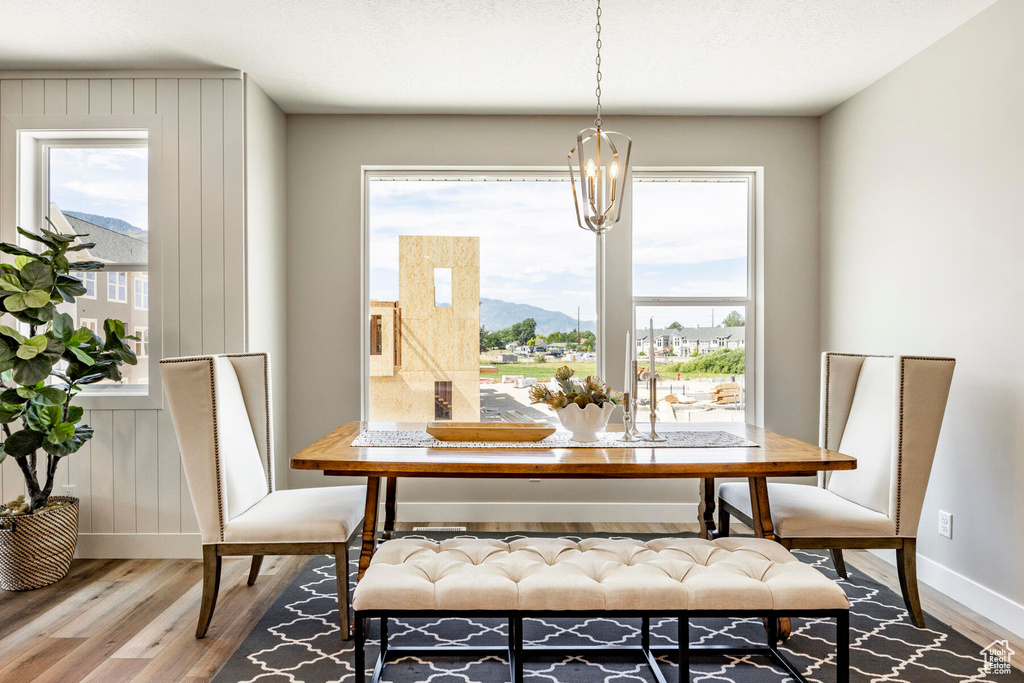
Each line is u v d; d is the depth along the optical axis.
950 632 2.44
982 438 2.63
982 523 2.63
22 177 3.26
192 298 3.25
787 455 2.29
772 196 3.91
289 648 2.30
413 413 4.02
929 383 2.38
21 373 2.69
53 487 3.23
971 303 2.70
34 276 2.75
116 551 3.24
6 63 3.16
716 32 2.86
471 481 3.87
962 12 2.66
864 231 3.46
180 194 3.24
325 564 3.17
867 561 3.23
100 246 3.34
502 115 3.88
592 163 2.20
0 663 2.18
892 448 2.44
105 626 2.47
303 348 3.87
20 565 2.81
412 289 4.02
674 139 3.89
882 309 3.30
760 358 3.94
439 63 3.18
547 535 3.60
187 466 2.34
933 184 2.93
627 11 2.67
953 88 2.80
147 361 3.30
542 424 2.69
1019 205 2.46
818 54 3.07
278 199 3.73
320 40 2.94
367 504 2.35
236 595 2.78
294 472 3.86
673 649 2.28
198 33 2.86
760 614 1.75
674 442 2.55
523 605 1.74
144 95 3.24
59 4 2.60
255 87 3.39
